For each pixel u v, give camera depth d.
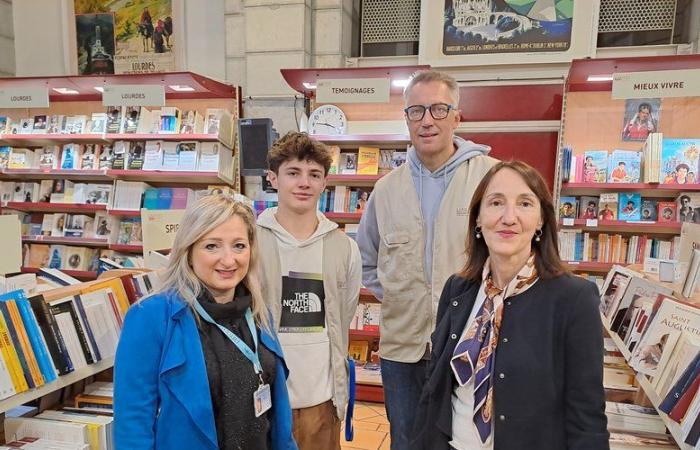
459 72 3.99
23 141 4.36
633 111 3.54
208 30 4.47
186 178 4.20
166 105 4.32
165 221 2.34
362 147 3.78
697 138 3.37
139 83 3.69
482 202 1.18
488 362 1.12
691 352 1.20
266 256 1.59
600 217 3.46
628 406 1.67
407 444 1.83
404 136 3.53
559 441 1.04
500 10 3.85
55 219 4.41
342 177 3.69
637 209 3.40
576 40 3.74
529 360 1.05
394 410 1.87
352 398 1.76
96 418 1.67
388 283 1.87
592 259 3.51
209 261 1.15
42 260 4.41
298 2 3.93
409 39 4.27
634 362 1.57
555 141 3.62
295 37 3.97
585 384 1.01
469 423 1.15
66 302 1.64
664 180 3.25
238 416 1.13
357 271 1.78
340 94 3.22
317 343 1.60
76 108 4.49
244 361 1.17
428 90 1.71
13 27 4.77
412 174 1.87
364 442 2.88
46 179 4.52
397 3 4.28
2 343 1.38
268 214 1.69
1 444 1.59
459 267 1.74
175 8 4.50
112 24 4.66
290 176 1.58
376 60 4.28
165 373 1.06
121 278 1.95
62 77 3.59
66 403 1.89
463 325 1.23
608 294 2.39
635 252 3.43
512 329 1.10
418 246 1.81
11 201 4.41
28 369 1.44
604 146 3.60
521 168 1.13
